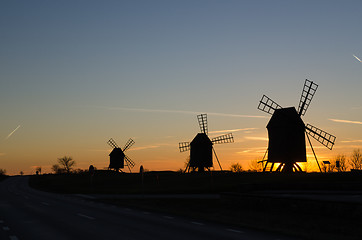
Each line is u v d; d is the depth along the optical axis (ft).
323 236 47.65
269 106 210.59
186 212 79.05
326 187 122.01
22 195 160.25
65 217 70.03
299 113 210.79
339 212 65.16
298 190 124.98
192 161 268.00
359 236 48.80
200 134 270.46
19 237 47.29
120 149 377.09
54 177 397.60
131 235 47.67
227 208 89.51
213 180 216.54
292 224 60.18
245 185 130.31
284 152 202.69
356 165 302.86
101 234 48.75
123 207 93.71
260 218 68.08
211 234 48.21
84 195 154.71
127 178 295.69
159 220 64.39
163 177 273.13
